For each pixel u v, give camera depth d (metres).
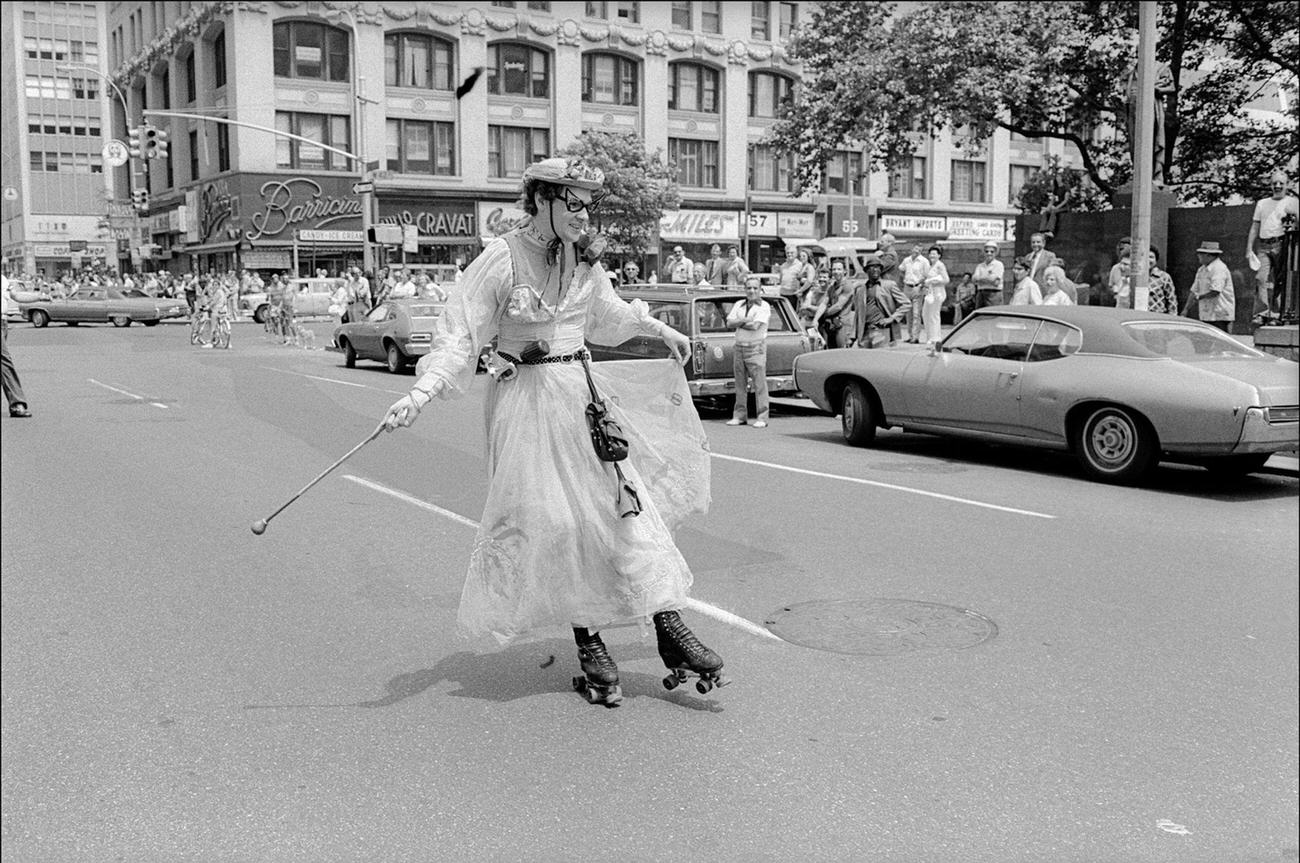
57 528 7.49
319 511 8.02
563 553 4.29
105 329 37.75
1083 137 28.36
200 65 48.31
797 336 14.69
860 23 24.14
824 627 5.37
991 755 3.92
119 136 62.41
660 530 4.39
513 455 4.28
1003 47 21.94
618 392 4.55
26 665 4.82
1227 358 9.65
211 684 4.61
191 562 6.58
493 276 4.23
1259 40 23.00
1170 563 6.70
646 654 5.02
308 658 4.93
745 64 51.81
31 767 3.81
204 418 13.46
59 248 85.75
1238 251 19.62
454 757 3.90
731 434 12.93
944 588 6.08
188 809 3.51
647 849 3.27
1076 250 21.64
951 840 3.33
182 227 51.31
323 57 45.91
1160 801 3.58
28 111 84.69
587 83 49.38
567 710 4.34
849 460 10.86
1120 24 23.91
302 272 46.56
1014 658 4.94
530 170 4.21
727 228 51.56
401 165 47.03
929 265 20.39
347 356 22.08
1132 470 9.39
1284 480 9.80
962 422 10.70
